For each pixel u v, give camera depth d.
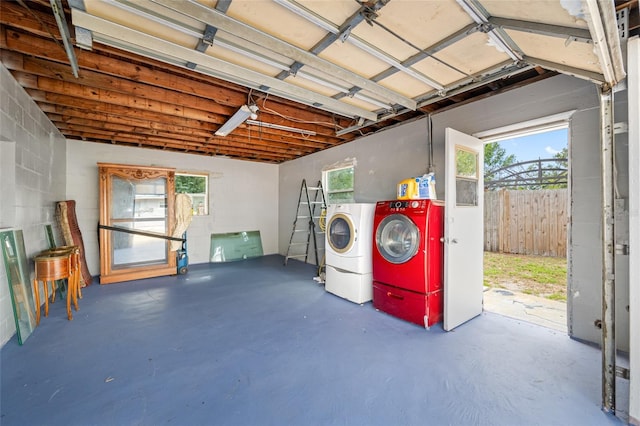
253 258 6.75
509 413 1.67
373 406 1.74
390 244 3.28
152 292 4.07
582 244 2.51
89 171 5.04
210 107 3.37
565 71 1.82
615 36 1.22
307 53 2.02
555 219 6.06
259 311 3.33
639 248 1.53
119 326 2.88
